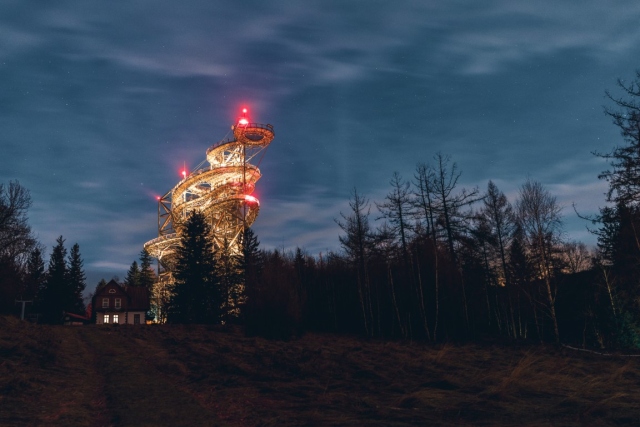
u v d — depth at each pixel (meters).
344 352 25.75
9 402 11.88
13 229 50.16
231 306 51.84
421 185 38.84
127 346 26.55
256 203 70.56
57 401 12.62
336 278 52.16
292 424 10.66
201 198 74.06
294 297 35.88
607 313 38.53
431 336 39.50
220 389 15.08
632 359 24.86
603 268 38.50
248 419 11.20
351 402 13.35
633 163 26.19
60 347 24.08
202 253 54.31
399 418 11.28
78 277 90.00
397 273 47.00
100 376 17.28
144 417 11.10
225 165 74.94
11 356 18.62
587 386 15.95
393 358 24.11
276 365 19.97
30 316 71.06
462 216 37.28
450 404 13.06
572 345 35.47
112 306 72.25
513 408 12.53
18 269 59.31
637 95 26.12
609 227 34.56
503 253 43.34
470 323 39.75
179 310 50.84
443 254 42.22
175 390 14.63
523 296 44.38
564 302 45.34
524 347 31.94
